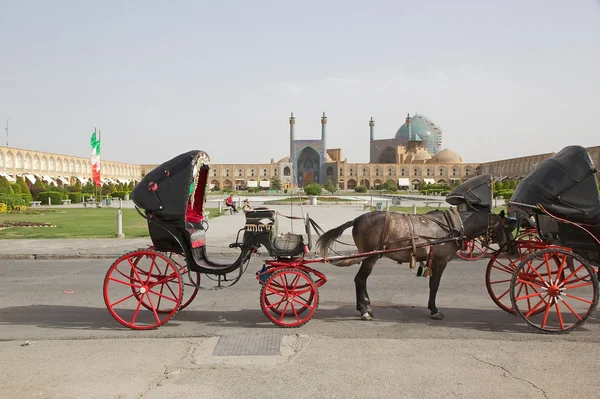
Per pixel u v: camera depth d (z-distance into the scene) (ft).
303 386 13.71
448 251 20.83
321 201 146.30
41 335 18.61
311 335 18.38
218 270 20.30
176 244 20.57
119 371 14.89
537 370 14.82
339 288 27.14
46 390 13.56
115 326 19.97
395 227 20.54
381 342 17.48
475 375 14.44
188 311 22.36
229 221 77.00
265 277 19.97
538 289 26.53
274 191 277.44
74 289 27.37
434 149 418.92
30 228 62.95
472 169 345.31
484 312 21.93
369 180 342.85
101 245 45.60
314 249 40.91
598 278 20.24
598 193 18.84
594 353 16.31
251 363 15.43
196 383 13.96
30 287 27.94
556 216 19.24
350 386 13.70
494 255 21.56
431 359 15.74
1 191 117.39
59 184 222.07
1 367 15.28
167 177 20.10
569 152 19.53
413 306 22.99
